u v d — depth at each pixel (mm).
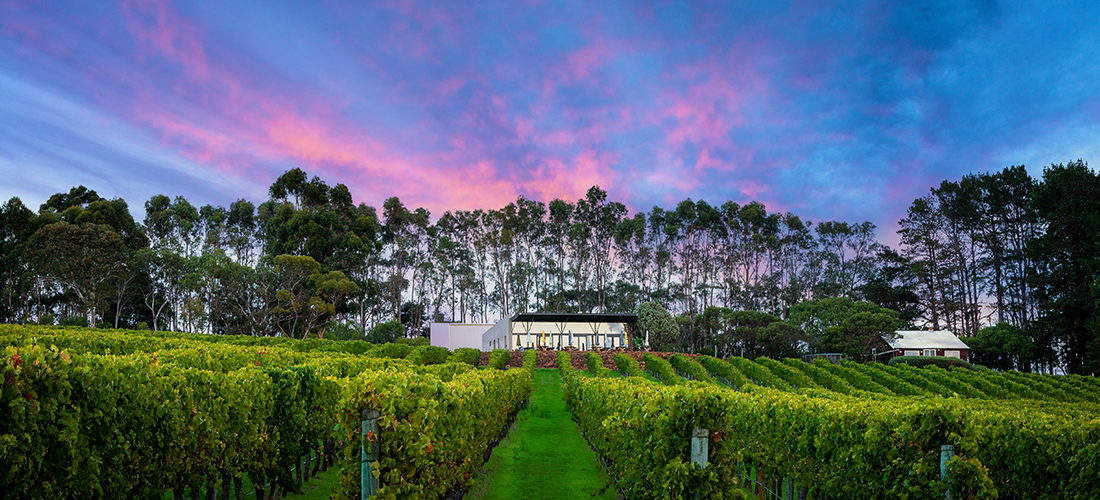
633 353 44062
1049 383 33594
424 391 7145
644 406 8086
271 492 9008
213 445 7543
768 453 10867
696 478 6688
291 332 59844
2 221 60188
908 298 71000
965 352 55531
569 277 92438
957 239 70750
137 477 6520
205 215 85062
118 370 6137
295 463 9703
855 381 33969
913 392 30938
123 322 64750
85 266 52250
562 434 17281
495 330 53781
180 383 7328
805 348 68438
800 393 17172
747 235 92938
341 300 62625
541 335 47562
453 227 93312
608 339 48219
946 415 6922
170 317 69312
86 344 18000
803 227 94812
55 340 17391
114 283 57938
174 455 6980
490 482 10875
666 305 89875
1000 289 67000
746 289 91938
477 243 90938
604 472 12008
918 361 48844
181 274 60562
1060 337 52938
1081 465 7809
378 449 6488
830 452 8898
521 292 92000
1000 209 65562
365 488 6348
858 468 8000
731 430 7105
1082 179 49656
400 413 6633
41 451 5156
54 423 5352
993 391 31078
